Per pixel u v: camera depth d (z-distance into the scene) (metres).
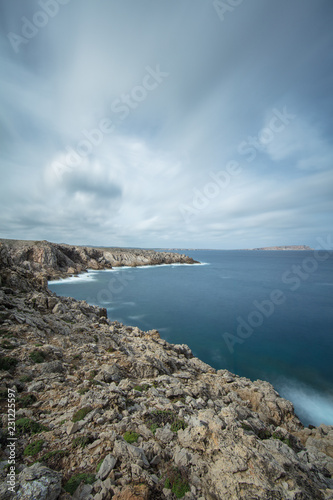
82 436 6.11
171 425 7.48
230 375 17.72
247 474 5.37
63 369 10.91
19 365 10.06
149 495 4.57
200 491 4.93
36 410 7.28
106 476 4.83
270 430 9.56
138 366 13.12
